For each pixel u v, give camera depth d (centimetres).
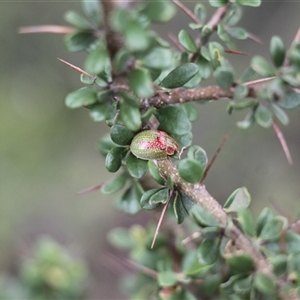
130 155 26
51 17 79
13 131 76
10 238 70
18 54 80
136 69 24
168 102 26
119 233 33
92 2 24
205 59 28
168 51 24
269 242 26
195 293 29
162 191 26
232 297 29
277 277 26
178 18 75
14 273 68
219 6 28
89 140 79
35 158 76
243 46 74
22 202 74
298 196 68
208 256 26
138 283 31
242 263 26
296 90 27
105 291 72
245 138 73
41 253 35
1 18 78
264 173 71
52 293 34
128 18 23
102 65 24
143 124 26
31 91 79
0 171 74
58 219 75
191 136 26
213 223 26
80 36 24
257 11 76
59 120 79
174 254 30
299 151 72
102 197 77
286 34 74
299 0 75
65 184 76
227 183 72
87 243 74
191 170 25
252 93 28
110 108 25
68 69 80
